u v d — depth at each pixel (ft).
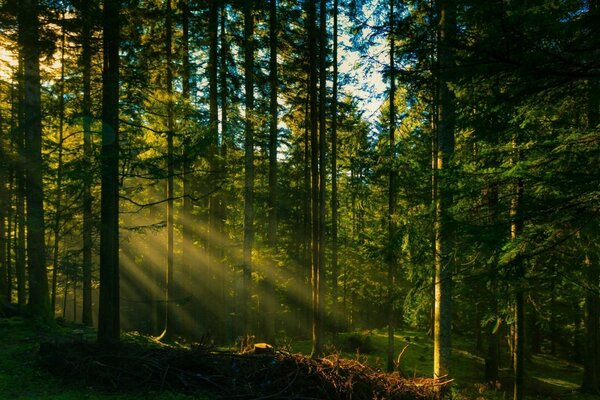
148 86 38.24
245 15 53.93
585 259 23.85
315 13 56.75
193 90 64.95
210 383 25.57
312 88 56.18
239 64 64.75
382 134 54.34
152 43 43.45
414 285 21.79
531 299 37.99
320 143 52.80
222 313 65.77
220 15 63.26
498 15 11.69
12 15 34.17
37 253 45.75
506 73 13.58
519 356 38.42
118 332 32.01
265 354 30.40
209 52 63.77
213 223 65.00
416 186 56.70
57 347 30.22
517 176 15.72
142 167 32.19
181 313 67.51
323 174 52.11
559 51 12.21
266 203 75.15
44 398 22.30
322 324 50.29
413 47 16.14
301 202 90.68
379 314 111.86
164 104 41.73
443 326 33.17
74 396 22.85
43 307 45.21
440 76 14.46
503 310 37.27
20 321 41.86
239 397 24.07
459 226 16.40
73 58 44.47
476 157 24.43
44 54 38.09
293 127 85.66
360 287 81.10
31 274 45.39
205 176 61.11
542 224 15.15
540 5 12.01
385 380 29.40
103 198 31.45
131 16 35.47
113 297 31.60
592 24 11.24
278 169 91.61
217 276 67.56
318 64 64.23
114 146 31.09
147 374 26.09
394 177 55.01
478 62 13.16
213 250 66.90
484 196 19.76
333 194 70.44
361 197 80.18
